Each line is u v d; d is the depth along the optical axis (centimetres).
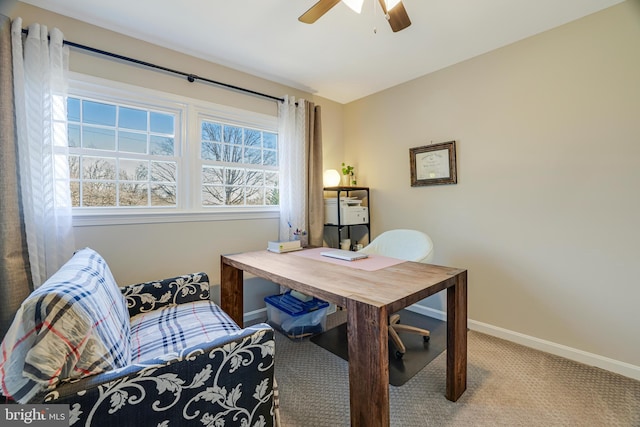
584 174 186
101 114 202
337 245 333
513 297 218
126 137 212
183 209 233
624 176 173
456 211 249
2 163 150
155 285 168
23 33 164
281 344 216
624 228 173
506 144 220
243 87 261
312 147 301
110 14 182
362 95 323
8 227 151
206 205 249
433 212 265
